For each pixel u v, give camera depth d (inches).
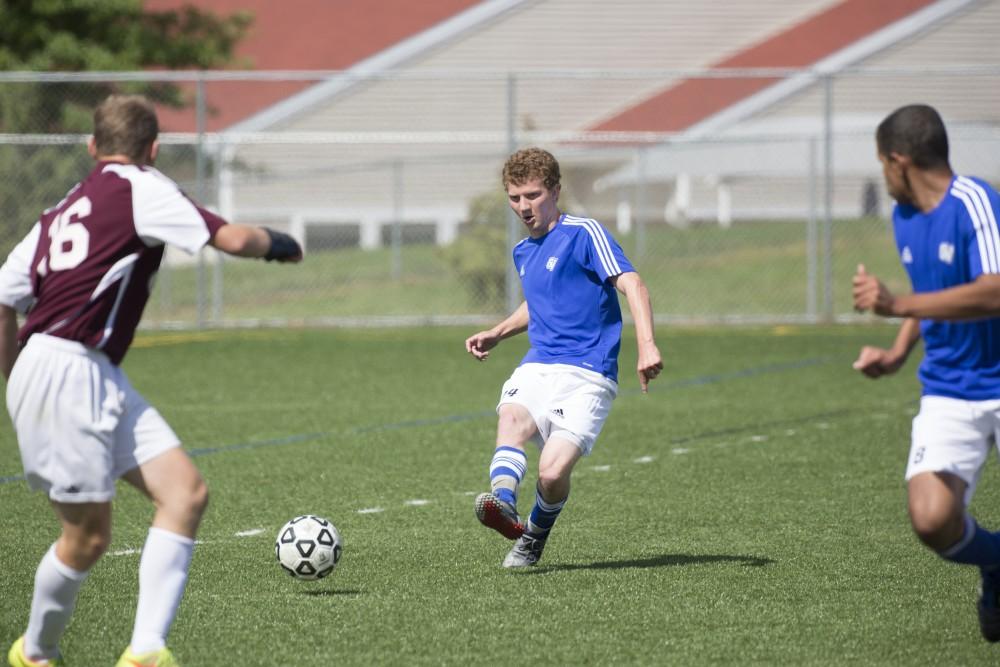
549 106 3730.3
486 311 2632.9
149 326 2527.1
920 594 748.0
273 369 1973.4
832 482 1123.9
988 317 557.9
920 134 584.7
